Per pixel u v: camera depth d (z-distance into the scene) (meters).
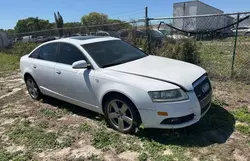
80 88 4.36
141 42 8.29
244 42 7.32
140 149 3.47
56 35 15.23
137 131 3.78
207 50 8.47
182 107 3.37
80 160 3.34
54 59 4.99
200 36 8.26
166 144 3.53
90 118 4.62
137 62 4.33
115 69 4.01
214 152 3.26
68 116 4.80
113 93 3.83
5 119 4.93
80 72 4.29
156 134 3.79
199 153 3.26
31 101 5.87
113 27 10.13
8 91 6.91
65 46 4.80
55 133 4.12
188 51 7.48
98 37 5.17
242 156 3.16
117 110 3.91
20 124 4.60
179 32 8.11
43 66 5.14
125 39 8.93
